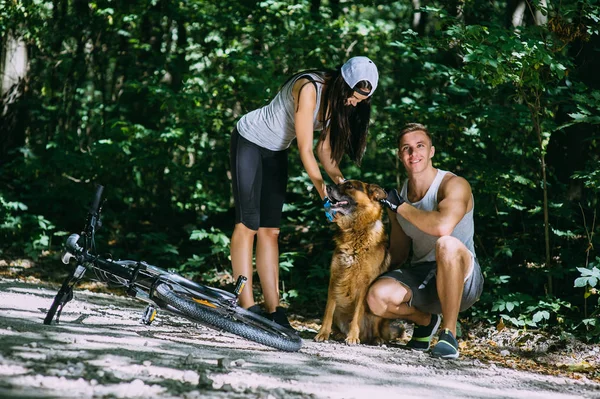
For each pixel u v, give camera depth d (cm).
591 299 667
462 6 881
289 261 791
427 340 491
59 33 1220
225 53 949
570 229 737
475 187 730
